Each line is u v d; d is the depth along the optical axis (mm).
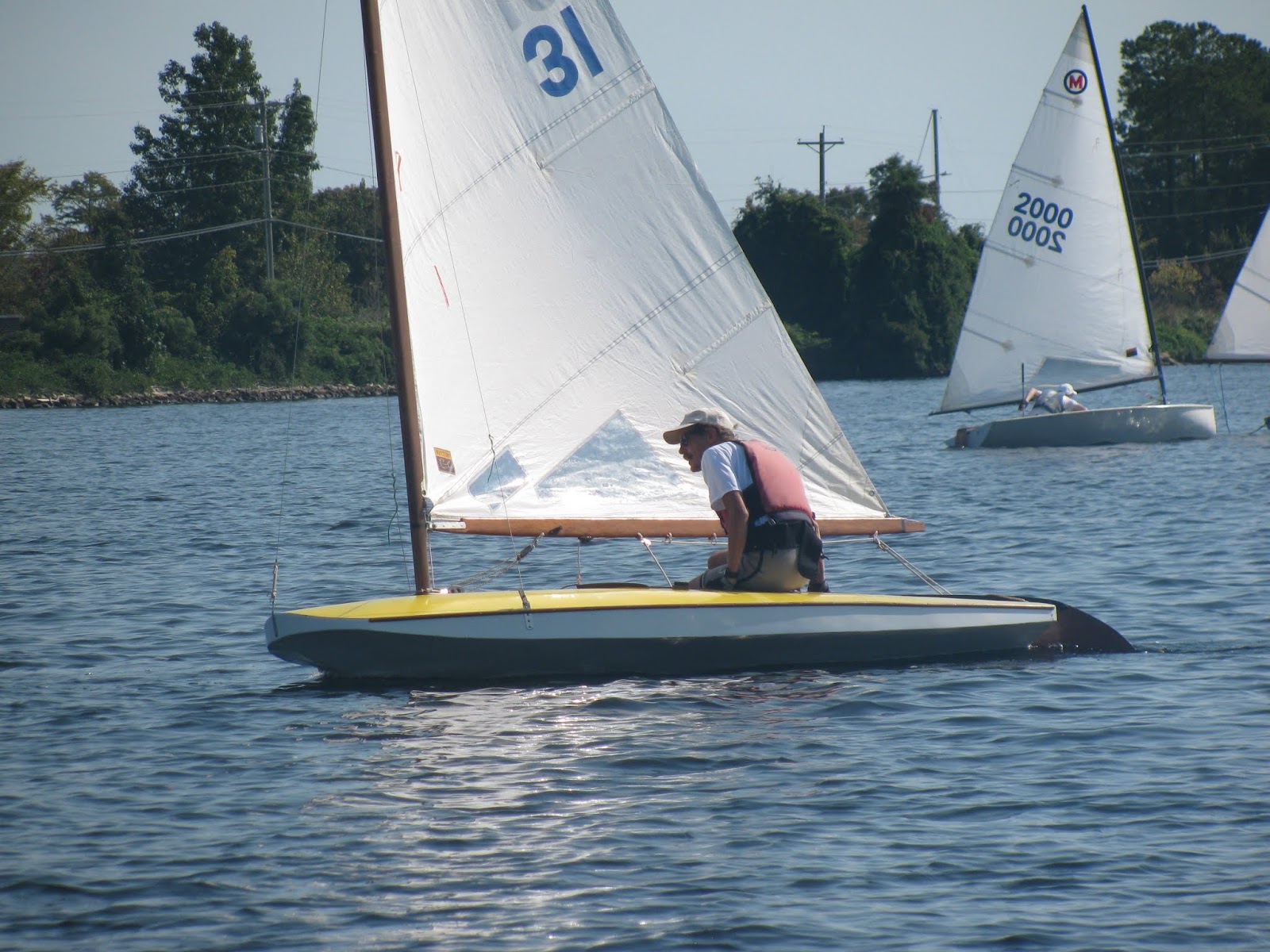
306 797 26438
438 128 34656
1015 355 112562
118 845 24203
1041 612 37719
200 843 24250
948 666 36031
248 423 181750
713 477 34625
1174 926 20609
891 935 20516
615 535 36312
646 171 36500
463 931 20828
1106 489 79812
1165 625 41406
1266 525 62219
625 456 36656
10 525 72312
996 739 29531
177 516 76625
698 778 27203
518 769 27859
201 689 35000
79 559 59500
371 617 33344
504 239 35438
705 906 21516
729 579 35156
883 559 56312
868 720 31094
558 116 35812
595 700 32719
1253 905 21188
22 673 37156
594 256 36250
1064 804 25594
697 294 36969
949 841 23953
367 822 25094
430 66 34562
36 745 30172
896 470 96625
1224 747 28688
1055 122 109688
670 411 37031
